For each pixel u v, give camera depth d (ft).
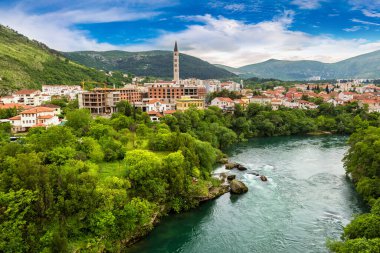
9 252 160.45
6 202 172.55
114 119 456.45
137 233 221.25
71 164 248.32
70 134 314.35
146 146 373.81
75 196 191.31
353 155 323.37
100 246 193.57
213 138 504.43
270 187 323.78
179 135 350.84
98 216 197.06
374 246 144.25
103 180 240.73
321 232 227.61
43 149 273.54
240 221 249.34
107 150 315.37
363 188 263.49
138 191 248.73
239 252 205.77
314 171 378.94
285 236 224.33
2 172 201.46
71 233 190.08
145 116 524.11
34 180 185.88
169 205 264.11
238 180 328.90
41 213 184.03
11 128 460.14
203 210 270.46
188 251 207.00
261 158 445.78
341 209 265.34
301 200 287.89
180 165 274.57
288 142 579.07
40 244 172.76
